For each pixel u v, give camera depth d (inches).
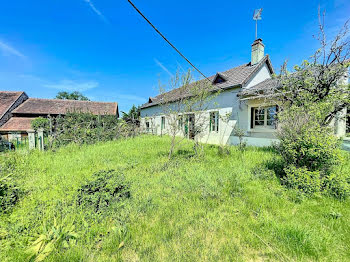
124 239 66.9
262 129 282.8
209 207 92.7
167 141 325.1
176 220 80.7
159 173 148.6
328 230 72.7
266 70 348.8
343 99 156.9
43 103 731.4
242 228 75.3
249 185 120.3
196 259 58.8
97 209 87.2
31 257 56.1
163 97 231.6
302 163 119.8
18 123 597.6
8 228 69.4
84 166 166.9
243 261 58.5
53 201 90.1
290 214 85.0
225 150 221.8
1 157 177.5
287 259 59.4
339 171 115.0
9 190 94.9
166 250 62.9
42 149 239.8
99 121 382.0
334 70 163.0
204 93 209.5
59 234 65.2
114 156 209.3
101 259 59.5
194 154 216.5
